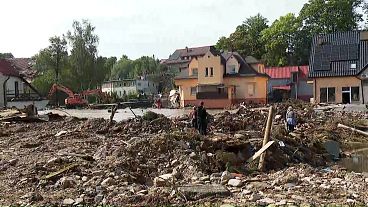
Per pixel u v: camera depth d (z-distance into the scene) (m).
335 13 79.88
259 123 27.66
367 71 47.88
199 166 14.55
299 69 73.12
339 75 49.78
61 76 83.00
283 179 13.13
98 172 12.87
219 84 60.62
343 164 18.59
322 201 10.59
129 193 10.96
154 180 12.83
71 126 25.58
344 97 49.88
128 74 147.88
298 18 86.62
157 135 17.83
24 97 53.12
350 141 25.89
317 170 15.77
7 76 51.72
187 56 127.25
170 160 15.21
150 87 106.81
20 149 17.41
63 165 13.66
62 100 80.19
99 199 10.48
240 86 61.00
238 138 18.52
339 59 51.28
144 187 11.91
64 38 84.56
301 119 31.25
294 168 15.80
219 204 10.21
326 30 80.50
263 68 67.38
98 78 84.62
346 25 78.38
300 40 88.25
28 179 12.13
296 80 72.00
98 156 15.57
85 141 18.84
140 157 15.21
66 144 18.17
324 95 50.91
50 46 84.44
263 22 99.62
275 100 69.00
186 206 10.10
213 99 59.81
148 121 23.61
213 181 13.05
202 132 21.17
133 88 103.00
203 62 61.34
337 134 27.16
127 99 74.00
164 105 67.94
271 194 11.30
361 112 36.91
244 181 12.95
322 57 52.38
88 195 10.79
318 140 22.42
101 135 21.47
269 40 90.19
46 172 12.98
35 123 28.58
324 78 50.72
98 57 85.12
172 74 108.62
